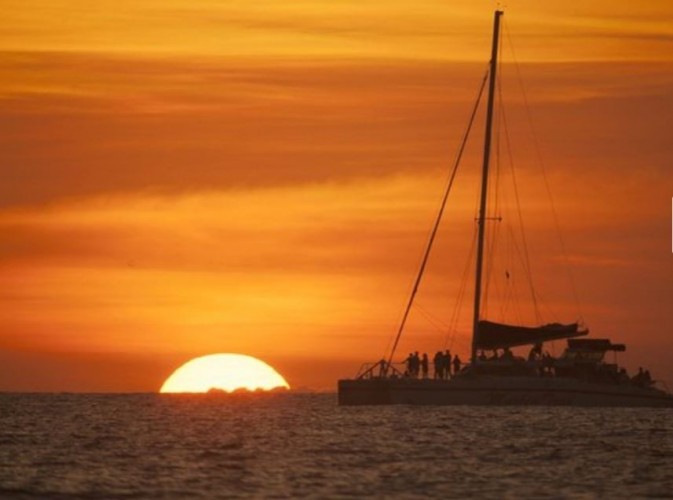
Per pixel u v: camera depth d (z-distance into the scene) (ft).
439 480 445.78
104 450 540.93
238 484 431.84
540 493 419.95
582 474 465.47
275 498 403.54
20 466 479.00
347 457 512.22
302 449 543.80
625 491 425.28
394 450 540.93
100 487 424.05
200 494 410.93
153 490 418.31
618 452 542.57
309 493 413.80
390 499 404.98
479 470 474.08
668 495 418.31
